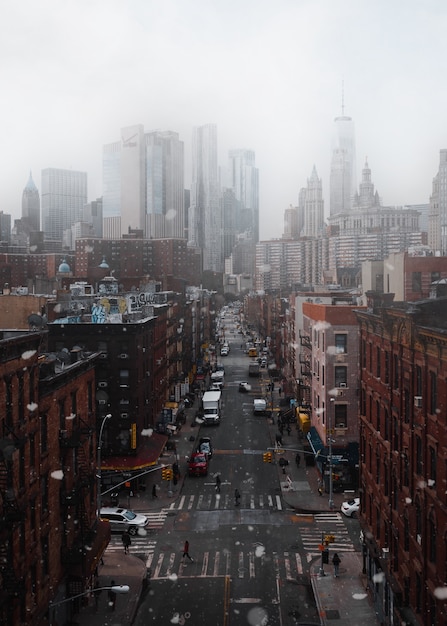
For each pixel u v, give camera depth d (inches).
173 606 1408.7
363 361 1684.3
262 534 1856.5
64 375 1371.8
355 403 2290.8
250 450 2883.9
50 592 1257.4
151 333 2746.1
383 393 1441.9
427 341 1091.3
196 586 1513.3
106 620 1347.2
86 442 1549.0
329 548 1744.6
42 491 1248.8
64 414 1390.3
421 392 1153.4
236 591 1485.0
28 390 1155.3
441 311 1176.8
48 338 2331.4
